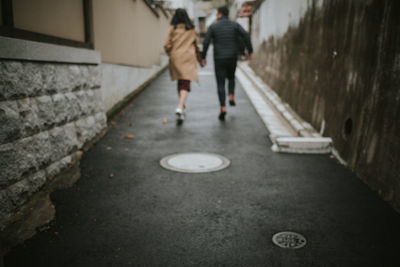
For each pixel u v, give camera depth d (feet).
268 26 38.19
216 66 22.85
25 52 10.19
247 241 8.52
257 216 9.86
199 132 19.97
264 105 27.91
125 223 9.41
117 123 21.75
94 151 16.03
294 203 10.73
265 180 12.69
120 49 26.58
